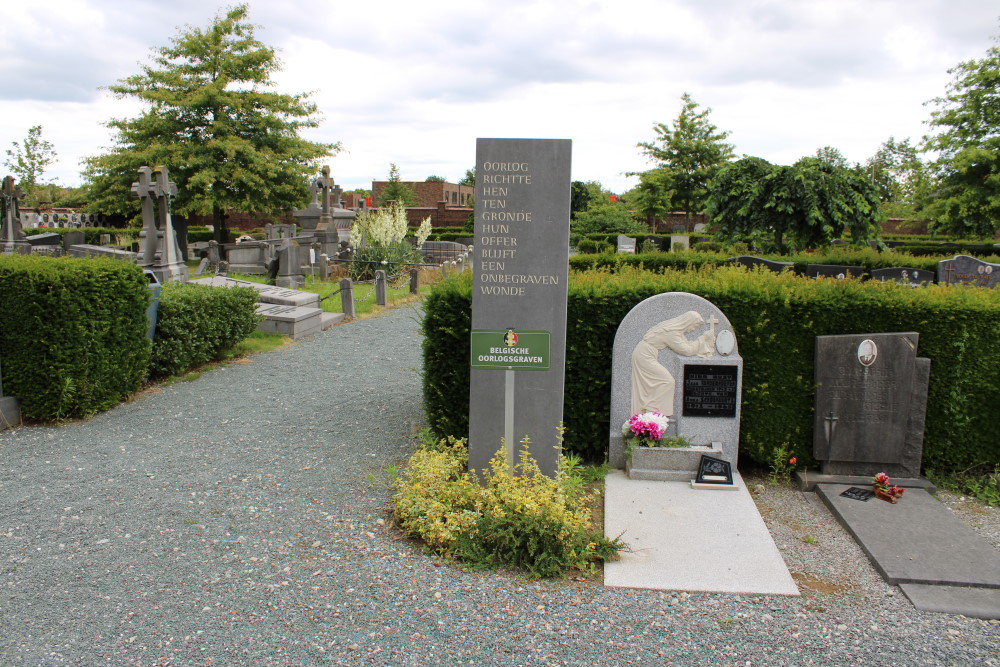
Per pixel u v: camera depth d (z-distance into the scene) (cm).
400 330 1344
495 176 535
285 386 923
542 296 543
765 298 615
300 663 347
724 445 625
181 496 559
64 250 2112
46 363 731
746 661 357
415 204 5497
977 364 606
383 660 351
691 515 539
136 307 824
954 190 2719
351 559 459
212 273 2089
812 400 621
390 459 657
